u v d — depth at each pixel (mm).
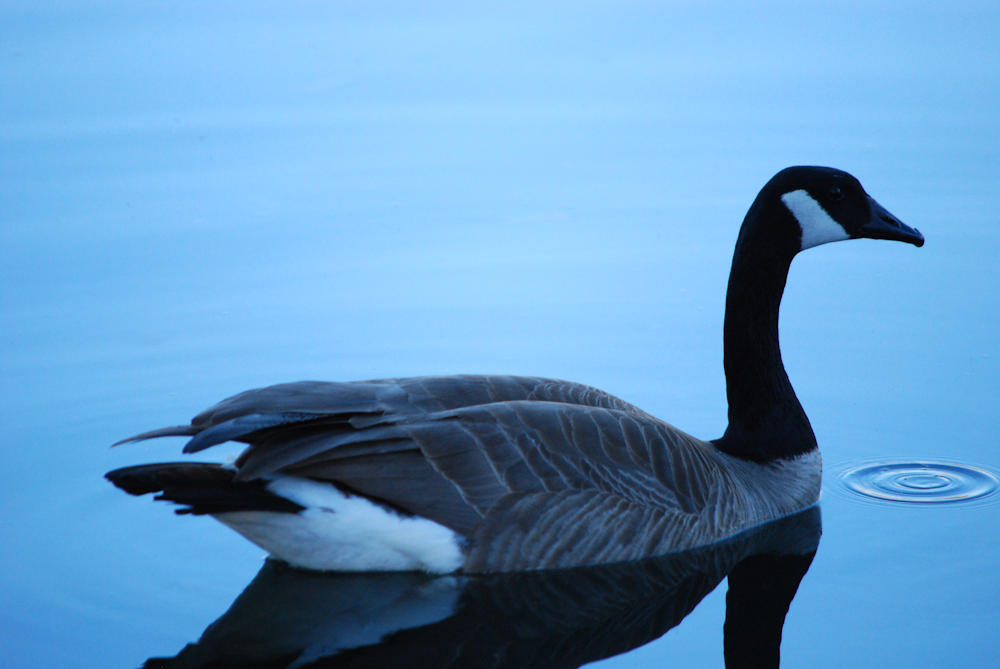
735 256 13438
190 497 10391
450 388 11977
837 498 13609
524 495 11273
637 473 11812
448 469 11148
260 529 11094
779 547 12547
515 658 10289
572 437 11656
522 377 12773
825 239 13375
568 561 11453
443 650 10422
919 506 13258
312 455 10750
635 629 10898
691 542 12125
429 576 11375
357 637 10688
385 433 11055
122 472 10250
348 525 11086
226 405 10836
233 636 10570
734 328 13422
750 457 13477
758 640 10625
